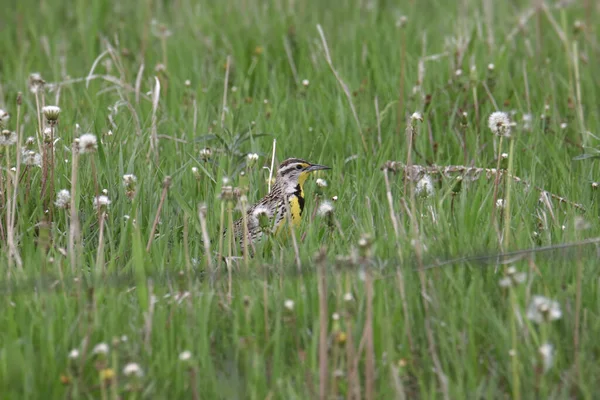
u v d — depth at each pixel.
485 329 8.29
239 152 12.65
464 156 12.72
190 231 10.75
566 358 8.01
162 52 17.17
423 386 7.41
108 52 16.83
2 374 7.53
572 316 8.28
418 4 20.16
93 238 10.60
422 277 8.29
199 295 8.56
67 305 8.34
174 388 7.63
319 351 7.67
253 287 8.91
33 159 10.91
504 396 7.65
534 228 10.53
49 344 7.71
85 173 11.62
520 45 17.03
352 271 8.30
